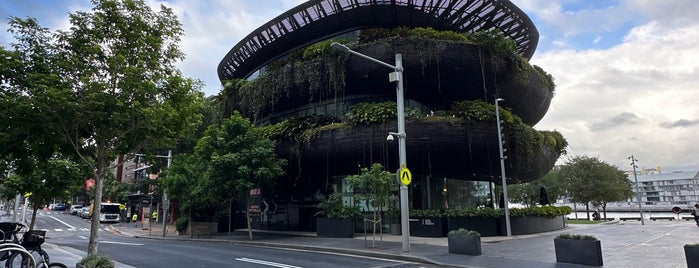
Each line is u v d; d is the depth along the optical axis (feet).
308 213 95.76
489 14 89.04
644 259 40.11
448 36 76.48
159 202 171.83
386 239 68.03
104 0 31.45
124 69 29.76
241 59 121.60
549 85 95.96
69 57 29.86
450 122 70.95
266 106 97.60
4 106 26.94
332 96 90.53
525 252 47.06
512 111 96.48
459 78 78.79
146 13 33.50
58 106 27.58
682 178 422.00
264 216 107.76
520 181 116.06
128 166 275.80
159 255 51.60
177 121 34.73
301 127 81.56
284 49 109.09
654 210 359.46
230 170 73.51
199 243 75.05
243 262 43.80
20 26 28.91
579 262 37.17
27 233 33.68
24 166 34.35
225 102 100.58
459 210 73.20
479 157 77.87
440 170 87.20
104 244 72.13
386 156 74.84
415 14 90.99
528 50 108.47
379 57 75.05
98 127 30.96
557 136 98.32
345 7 91.15
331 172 89.66
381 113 71.31
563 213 97.25
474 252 44.88
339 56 77.05
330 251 55.16
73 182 57.72
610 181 150.20
